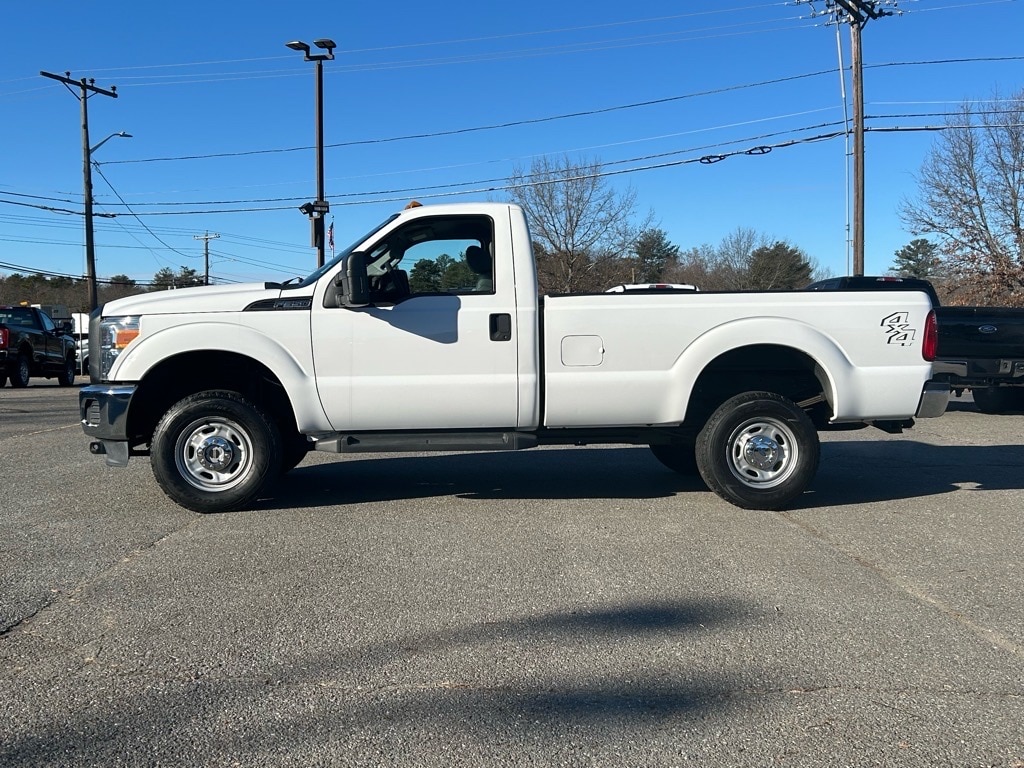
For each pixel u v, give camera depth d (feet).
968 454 30.32
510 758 9.33
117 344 19.77
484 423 20.38
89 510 20.84
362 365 19.89
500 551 17.33
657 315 20.24
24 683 11.16
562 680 11.23
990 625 13.28
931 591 14.90
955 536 18.63
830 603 14.24
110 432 19.83
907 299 20.74
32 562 16.43
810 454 20.67
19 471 26.23
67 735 9.81
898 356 20.75
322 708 10.46
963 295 91.66
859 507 21.47
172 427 20.02
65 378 72.13
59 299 230.89
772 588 15.01
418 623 13.28
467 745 9.59
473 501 22.11
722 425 20.63
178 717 10.23
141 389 20.01
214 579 15.46
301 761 9.27
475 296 20.04
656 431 21.33
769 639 12.65
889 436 35.27
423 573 15.84
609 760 9.29
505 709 10.43
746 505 20.88
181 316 19.70
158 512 20.65
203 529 19.04
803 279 170.19
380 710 10.41
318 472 26.48
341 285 19.72
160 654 12.07
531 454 30.35
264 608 13.93
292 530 18.97
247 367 21.48
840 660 11.91
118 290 236.63
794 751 9.48
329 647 12.33
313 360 19.84
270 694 10.83
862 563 16.57
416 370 19.97
